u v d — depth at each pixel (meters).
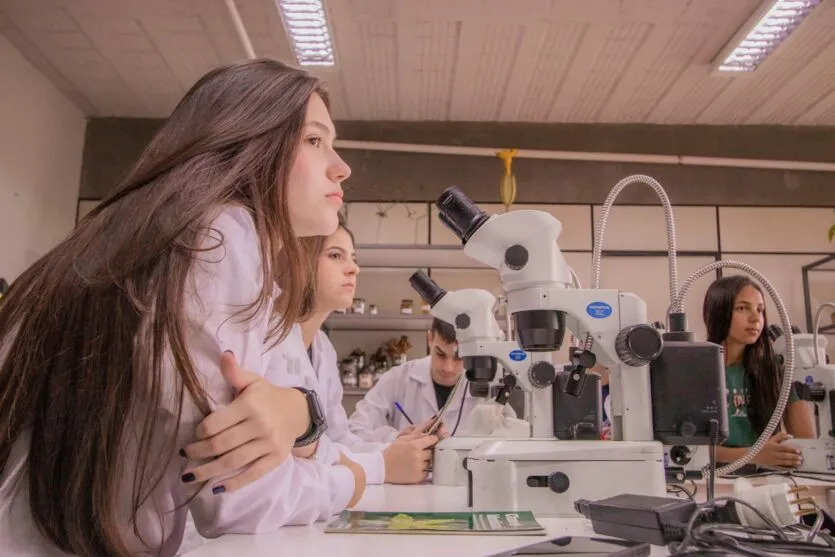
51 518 0.63
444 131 4.62
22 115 3.78
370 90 4.20
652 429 0.95
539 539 0.65
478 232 0.97
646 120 4.58
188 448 0.62
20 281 0.72
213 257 0.66
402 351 4.11
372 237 4.44
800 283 4.35
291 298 0.78
